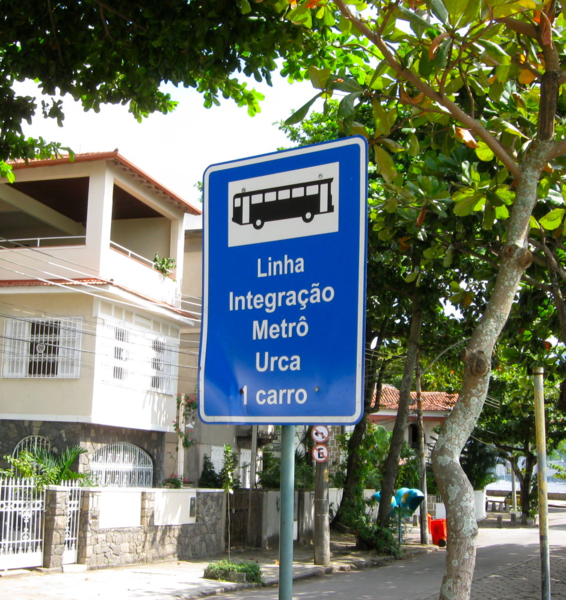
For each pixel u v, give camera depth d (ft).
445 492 11.68
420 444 78.79
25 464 46.78
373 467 88.28
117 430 59.67
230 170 11.66
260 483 76.79
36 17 29.01
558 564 58.70
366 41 29.30
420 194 27.12
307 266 10.77
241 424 10.77
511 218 15.98
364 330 10.15
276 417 10.52
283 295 10.86
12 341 57.77
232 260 11.37
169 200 67.26
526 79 20.02
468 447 119.03
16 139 33.86
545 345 34.32
